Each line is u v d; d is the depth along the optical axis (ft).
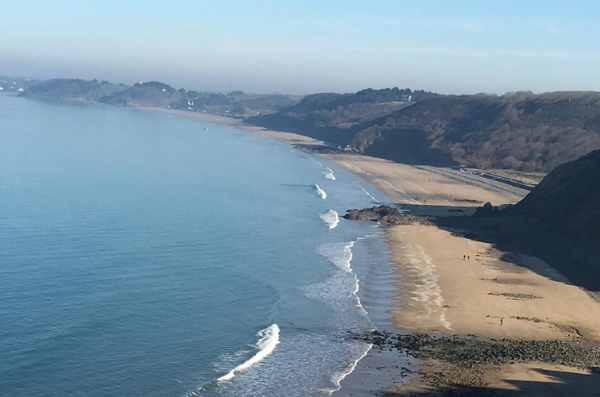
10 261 191.31
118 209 281.33
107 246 215.31
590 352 138.21
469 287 186.80
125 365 126.21
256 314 158.20
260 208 305.94
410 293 179.32
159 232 240.94
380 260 216.13
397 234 258.78
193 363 128.57
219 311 159.43
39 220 249.96
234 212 291.38
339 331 148.46
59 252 204.64
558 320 160.15
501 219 286.25
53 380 118.73
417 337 145.38
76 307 156.35
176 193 336.29
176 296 169.17
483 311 165.27
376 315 160.15
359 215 289.33
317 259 213.46
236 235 243.40
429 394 115.96
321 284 185.37
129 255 205.98
